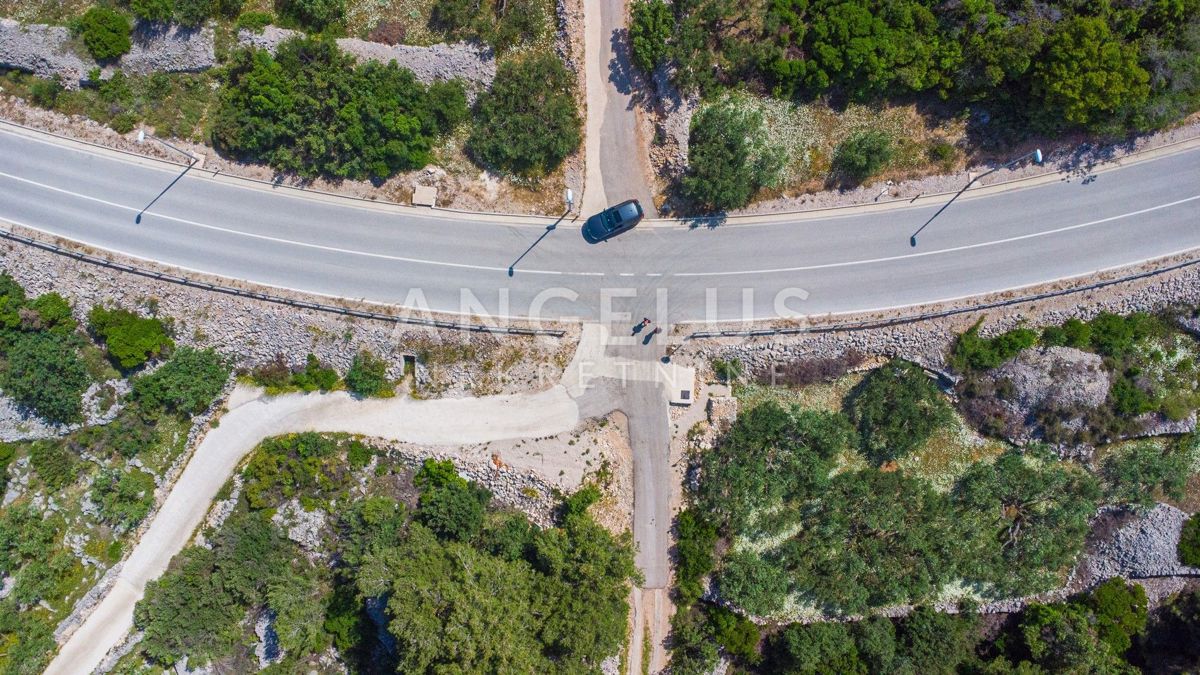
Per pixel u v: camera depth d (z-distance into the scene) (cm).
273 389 5681
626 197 5462
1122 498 5509
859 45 4925
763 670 5931
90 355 5578
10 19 5228
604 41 5281
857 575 5594
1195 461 5441
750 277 5469
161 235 5475
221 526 5628
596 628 4909
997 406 5434
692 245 5469
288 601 5456
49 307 5438
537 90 5253
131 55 5297
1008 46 4844
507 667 4559
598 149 5416
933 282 5406
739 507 5547
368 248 5491
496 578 4997
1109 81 4794
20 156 5434
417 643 4666
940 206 5384
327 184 5453
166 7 5106
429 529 5497
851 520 5559
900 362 5434
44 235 5453
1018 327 5378
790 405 5616
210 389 5591
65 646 5681
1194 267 5266
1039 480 5425
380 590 5062
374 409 5662
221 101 5284
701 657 5728
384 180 5456
